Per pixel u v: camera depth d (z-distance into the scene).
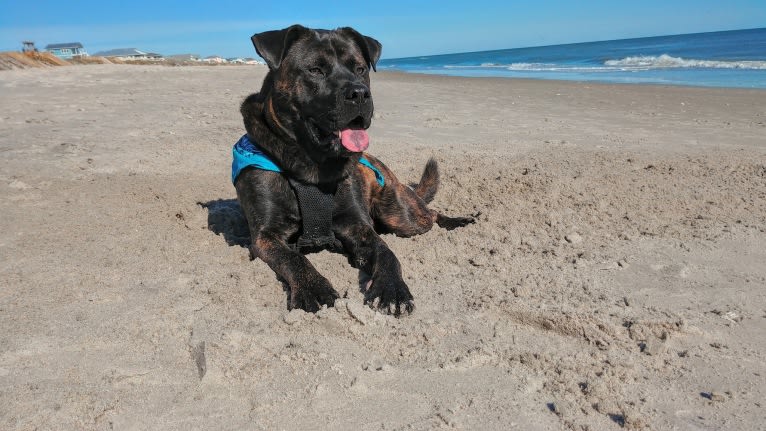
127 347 0.72
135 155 1.83
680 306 0.80
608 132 2.26
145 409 0.60
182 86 3.97
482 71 8.54
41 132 2.15
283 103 1.00
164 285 0.90
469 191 1.44
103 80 4.19
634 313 0.77
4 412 0.59
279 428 0.57
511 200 1.32
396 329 0.76
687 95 3.42
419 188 1.35
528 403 0.60
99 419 0.59
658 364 0.66
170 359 0.69
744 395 0.60
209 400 0.62
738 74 5.05
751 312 0.78
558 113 2.85
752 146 1.90
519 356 0.68
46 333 0.75
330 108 0.96
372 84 4.73
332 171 1.00
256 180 1.01
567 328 0.74
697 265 0.94
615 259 0.97
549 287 0.87
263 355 0.70
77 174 1.57
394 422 0.58
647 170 1.54
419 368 0.67
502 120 2.61
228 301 0.85
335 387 0.64
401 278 0.87
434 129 2.37
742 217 1.18
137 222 1.20
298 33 1.04
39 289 0.89
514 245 1.06
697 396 0.60
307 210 1.01
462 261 0.99
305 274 0.88
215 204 1.35
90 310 0.82
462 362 0.67
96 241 1.10
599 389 0.61
